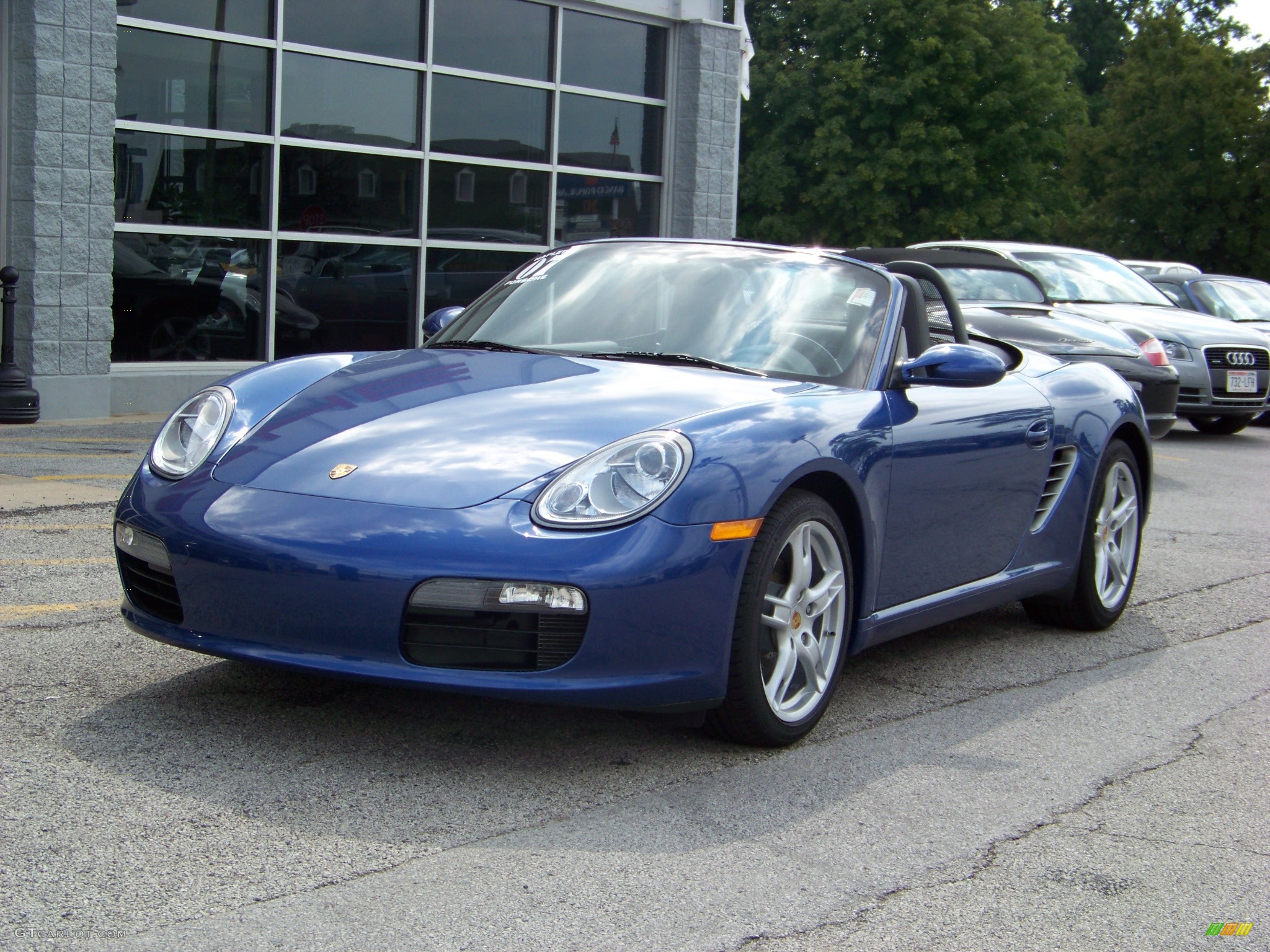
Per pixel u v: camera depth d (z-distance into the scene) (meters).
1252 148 34.44
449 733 3.35
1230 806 3.17
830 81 34.00
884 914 2.48
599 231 12.75
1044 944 2.40
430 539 2.92
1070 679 4.27
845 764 3.31
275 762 3.07
